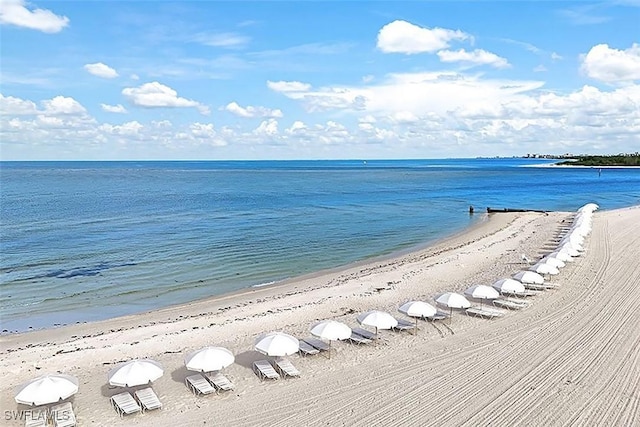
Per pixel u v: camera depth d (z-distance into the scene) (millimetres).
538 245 35438
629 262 28625
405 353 16891
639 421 12320
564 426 12203
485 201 70688
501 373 15172
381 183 114312
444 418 12695
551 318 19922
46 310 23109
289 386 14648
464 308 21328
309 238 40750
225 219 51656
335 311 21562
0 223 48938
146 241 39281
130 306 23766
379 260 33094
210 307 23109
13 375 15531
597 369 15234
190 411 13273
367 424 12492
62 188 97438
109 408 13438
